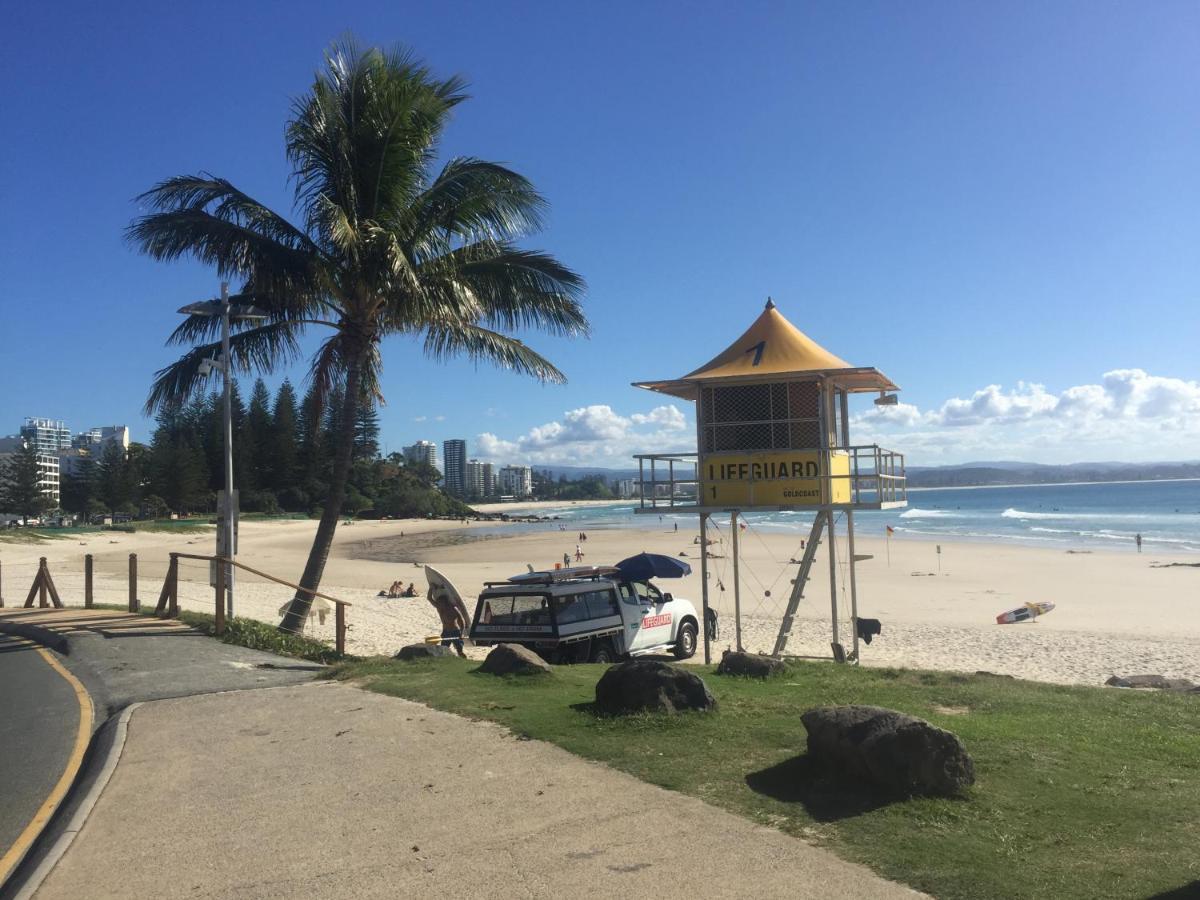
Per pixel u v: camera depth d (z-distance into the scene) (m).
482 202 15.70
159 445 106.56
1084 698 8.90
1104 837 4.68
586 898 4.11
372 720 7.73
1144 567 35.28
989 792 5.36
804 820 4.95
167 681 10.10
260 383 112.25
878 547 48.81
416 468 150.25
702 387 14.97
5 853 5.21
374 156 15.31
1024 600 26.70
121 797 5.91
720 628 21.31
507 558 48.78
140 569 39.69
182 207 14.84
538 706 7.87
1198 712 8.16
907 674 10.39
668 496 15.30
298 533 90.31
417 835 5.00
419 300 14.86
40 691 9.98
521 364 17.58
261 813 5.50
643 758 6.18
